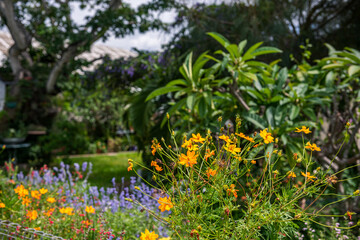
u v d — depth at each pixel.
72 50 7.91
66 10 7.66
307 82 3.31
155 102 4.68
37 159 7.96
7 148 7.64
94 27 7.61
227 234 1.58
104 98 10.92
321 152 2.86
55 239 2.20
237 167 1.66
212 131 2.85
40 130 8.20
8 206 2.83
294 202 1.64
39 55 9.30
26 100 8.23
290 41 4.38
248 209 1.61
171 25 4.84
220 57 4.21
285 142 2.57
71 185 3.72
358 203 2.79
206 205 1.62
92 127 11.09
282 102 2.85
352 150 3.68
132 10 7.77
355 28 4.43
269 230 1.68
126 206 2.97
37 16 7.99
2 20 8.34
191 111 3.21
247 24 4.31
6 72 9.67
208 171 1.59
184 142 1.70
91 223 2.65
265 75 3.06
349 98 3.63
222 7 4.54
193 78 2.92
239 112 3.09
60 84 8.49
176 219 1.63
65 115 10.02
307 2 4.36
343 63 3.04
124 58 8.16
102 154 10.09
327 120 3.92
